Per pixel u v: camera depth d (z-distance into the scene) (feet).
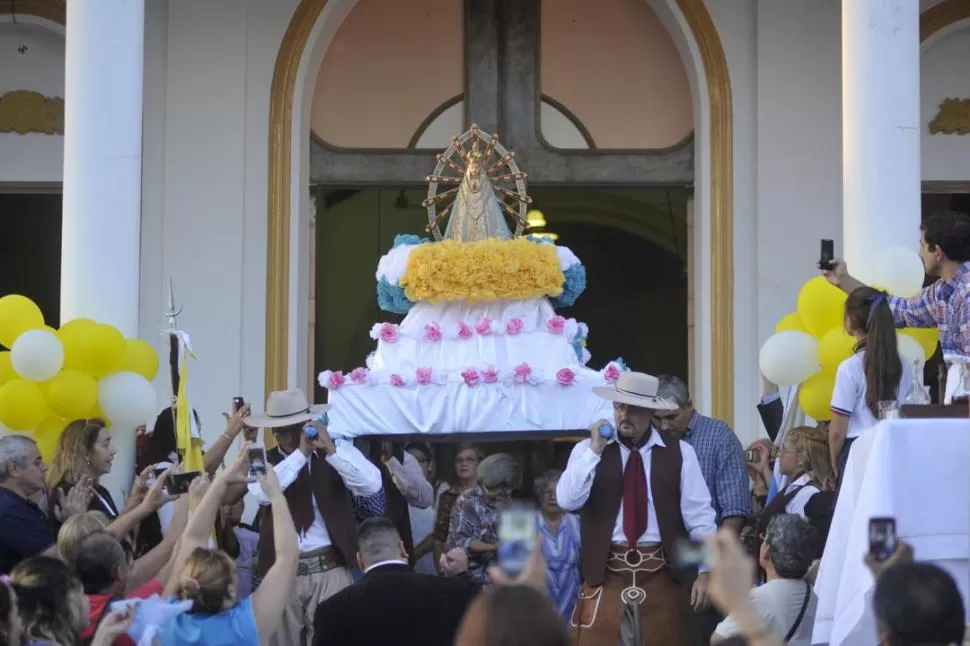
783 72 41.01
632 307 42.52
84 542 18.86
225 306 40.40
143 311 40.37
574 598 25.26
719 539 11.94
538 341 28.53
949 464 16.87
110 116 31.01
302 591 24.17
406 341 28.58
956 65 42.34
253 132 40.93
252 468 19.57
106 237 30.73
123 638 17.63
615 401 22.40
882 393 21.85
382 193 42.52
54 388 27.76
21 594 16.05
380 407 27.32
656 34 42.65
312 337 42.04
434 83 42.52
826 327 27.81
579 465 22.26
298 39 41.14
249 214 40.73
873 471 16.80
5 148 42.34
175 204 40.65
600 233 42.80
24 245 43.19
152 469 25.14
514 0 42.60
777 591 19.40
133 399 28.17
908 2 30.81
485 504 26.40
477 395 27.27
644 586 22.16
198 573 17.79
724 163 40.98
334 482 24.57
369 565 19.92
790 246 40.60
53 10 42.04
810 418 31.40
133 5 31.45
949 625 12.58
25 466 23.31
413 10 42.65
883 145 30.50
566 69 42.55
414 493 28.17
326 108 42.42
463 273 28.50
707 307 40.88
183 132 40.81
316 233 42.34
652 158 42.27
